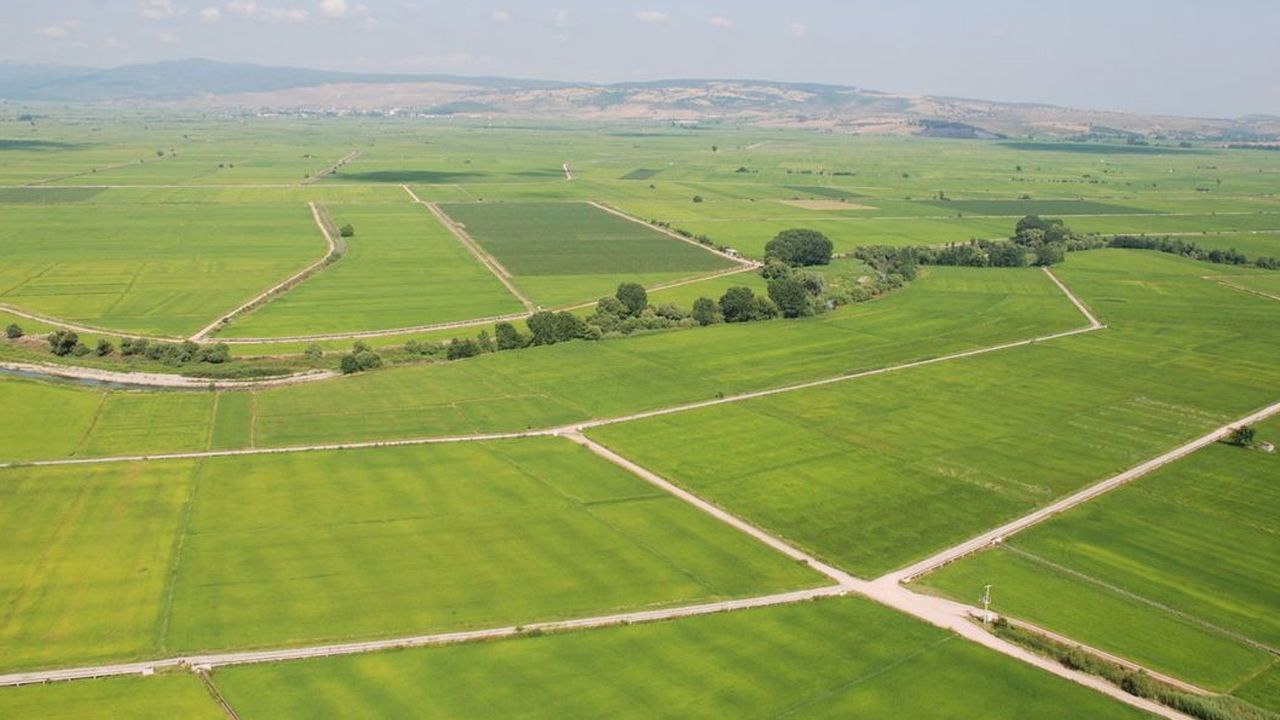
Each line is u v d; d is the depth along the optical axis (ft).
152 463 441.68
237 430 487.20
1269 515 412.36
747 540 381.81
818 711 274.57
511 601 331.98
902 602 336.90
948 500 420.36
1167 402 554.87
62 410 505.66
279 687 281.54
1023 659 302.66
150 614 318.24
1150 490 434.71
